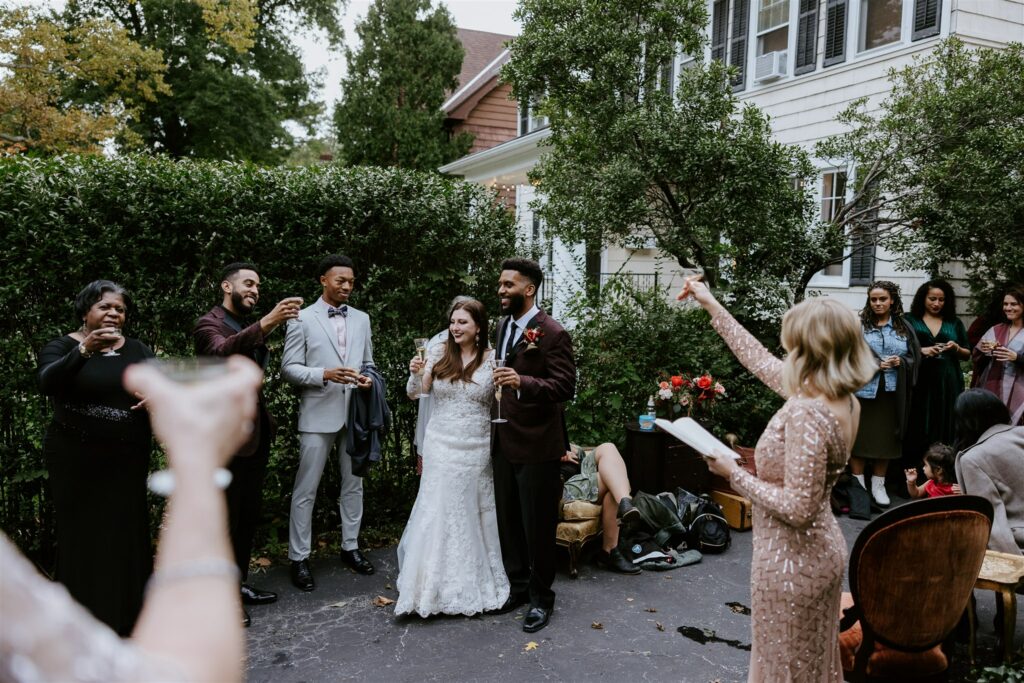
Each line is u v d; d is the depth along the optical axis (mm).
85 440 3297
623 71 6980
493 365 4113
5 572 547
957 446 3816
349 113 20109
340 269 4594
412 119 19484
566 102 7297
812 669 2385
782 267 7254
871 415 6086
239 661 725
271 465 5020
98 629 615
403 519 5574
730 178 6832
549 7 7207
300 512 4484
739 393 6945
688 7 7020
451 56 20469
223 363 818
